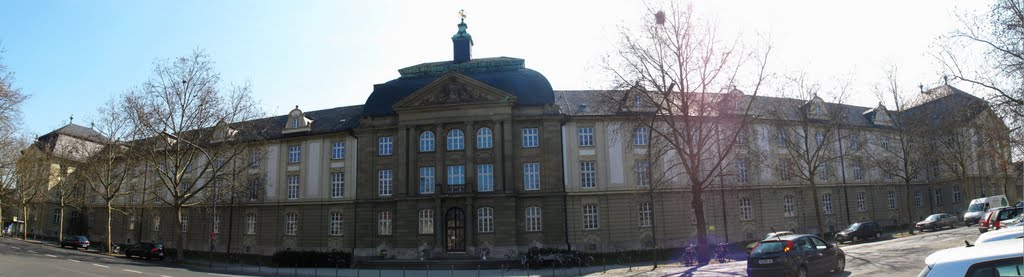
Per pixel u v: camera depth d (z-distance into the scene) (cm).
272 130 5919
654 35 3491
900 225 6069
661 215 4897
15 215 8044
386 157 5178
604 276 3016
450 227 4881
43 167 6738
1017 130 3444
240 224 5741
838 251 2327
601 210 4859
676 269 3066
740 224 5119
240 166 5350
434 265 4281
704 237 3450
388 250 5003
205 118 4956
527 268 3856
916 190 6481
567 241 4756
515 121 4959
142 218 6469
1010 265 765
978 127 3862
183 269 3891
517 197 4816
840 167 5844
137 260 4881
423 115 5031
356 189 5256
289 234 5512
